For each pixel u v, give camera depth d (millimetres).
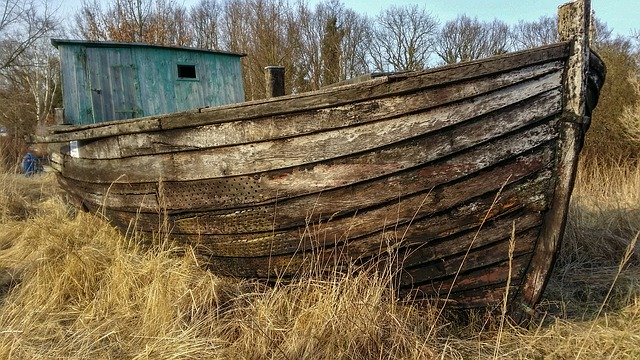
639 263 4215
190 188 3105
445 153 2471
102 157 3713
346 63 25328
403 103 2438
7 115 23000
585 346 2613
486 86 2377
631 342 2617
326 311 2584
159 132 3123
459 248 2652
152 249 3709
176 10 25953
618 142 10328
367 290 2627
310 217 2764
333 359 2408
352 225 2711
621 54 10789
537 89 2391
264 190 2818
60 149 4621
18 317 3021
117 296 3225
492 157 2467
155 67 7008
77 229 4754
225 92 7691
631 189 6492
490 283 2723
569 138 2410
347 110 2518
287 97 2592
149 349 2537
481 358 2525
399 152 2510
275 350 2490
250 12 23828
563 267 4172
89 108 6531
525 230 2588
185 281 3150
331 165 2627
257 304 2873
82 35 22219
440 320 2826
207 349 2521
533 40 30938
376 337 2486
